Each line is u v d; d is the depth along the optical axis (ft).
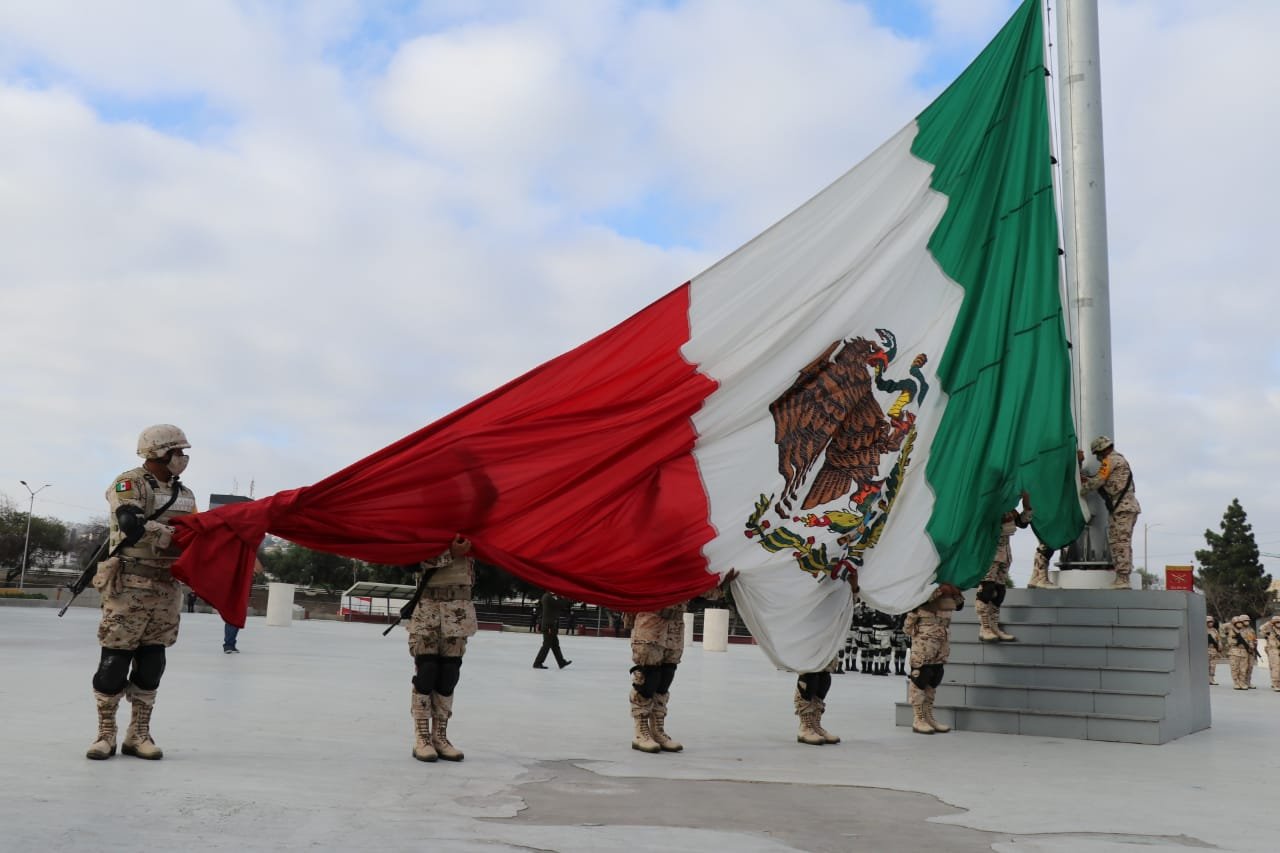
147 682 24.66
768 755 30.48
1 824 16.81
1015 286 39.55
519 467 29.25
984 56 40.45
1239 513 306.96
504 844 17.15
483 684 50.90
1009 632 42.29
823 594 33.96
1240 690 80.12
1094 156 49.83
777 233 35.24
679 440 32.09
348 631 102.01
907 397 36.63
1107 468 45.91
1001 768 29.19
